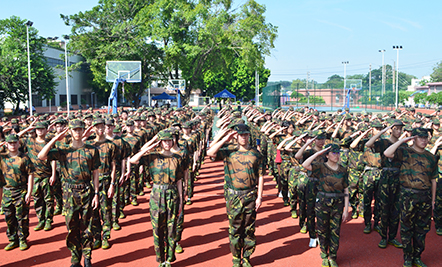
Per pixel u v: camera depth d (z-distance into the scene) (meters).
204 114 14.18
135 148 8.80
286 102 46.47
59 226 7.64
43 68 43.16
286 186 8.66
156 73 43.22
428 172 5.59
